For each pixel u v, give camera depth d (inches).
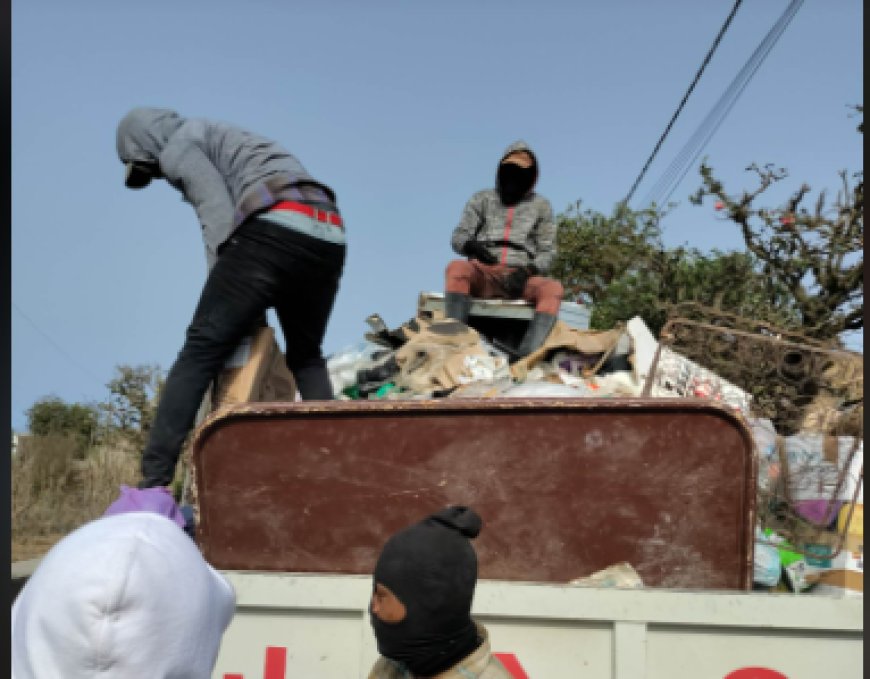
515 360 199.9
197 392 110.6
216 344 111.0
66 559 51.6
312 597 86.4
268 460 94.1
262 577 87.1
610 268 671.8
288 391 125.7
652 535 90.1
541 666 84.3
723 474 89.6
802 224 507.8
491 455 91.9
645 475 90.4
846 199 499.5
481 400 92.0
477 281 210.5
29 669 49.6
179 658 51.8
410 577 59.4
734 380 153.6
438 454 92.4
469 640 61.6
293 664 86.5
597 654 84.0
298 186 115.7
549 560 90.8
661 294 539.5
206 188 114.3
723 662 83.3
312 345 129.0
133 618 49.7
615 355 187.9
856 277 487.5
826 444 111.5
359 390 185.5
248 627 87.3
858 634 82.7
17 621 51.7
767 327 143.6
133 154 122.3
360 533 92.7
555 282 205.2
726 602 83.2
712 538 89.6
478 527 64.0
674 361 155.3
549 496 91.1
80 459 501.7
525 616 84.3
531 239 218.2
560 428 91.4
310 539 93.3
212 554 94.3
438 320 199.6
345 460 93.4
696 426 90.0
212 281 112.3
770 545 103.8
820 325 468.1
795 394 138.7
